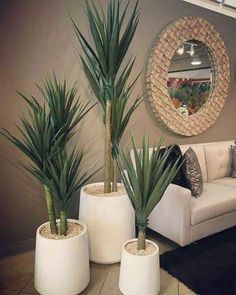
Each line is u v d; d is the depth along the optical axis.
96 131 2.54
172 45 2.87
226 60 3.39
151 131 2.94
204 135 3.42
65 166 1.59
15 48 2.07
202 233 2.32
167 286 1.84
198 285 1.84
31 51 2.14
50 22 2.20
